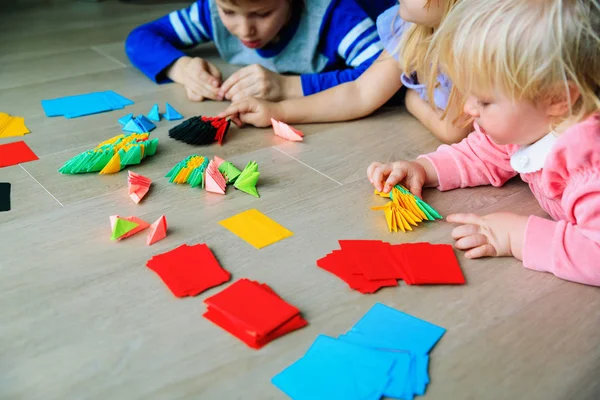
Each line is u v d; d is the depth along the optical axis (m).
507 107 0.75
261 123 1.16
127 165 1.02
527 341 0.65
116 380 0.61
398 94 1.27
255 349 0.64
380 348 0.64
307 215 0.88
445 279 0.74
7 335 0.66
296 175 1.00
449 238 0.82
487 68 0.72
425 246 0.79
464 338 0.66
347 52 1.36
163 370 0.62
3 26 1.85
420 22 0.95
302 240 0.82
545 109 0.74
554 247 0.74
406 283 0.74
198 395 0.59
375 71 1.20
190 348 0.64
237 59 1.51
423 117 1.15
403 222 0.85
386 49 1.19
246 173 0.95
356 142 1.12
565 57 0.68
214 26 1.46
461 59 0.75
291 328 0.66
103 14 2.00
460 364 0.62
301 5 1.38
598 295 0.72
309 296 0.72
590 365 0.62
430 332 0.66
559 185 0.79
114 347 0.65
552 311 0.70
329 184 0.97
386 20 1.18
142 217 0.88
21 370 0.62
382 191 0.92
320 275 0.75
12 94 1.33
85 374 0.61
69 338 0.66
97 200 0.92
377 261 0.77
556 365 0.62
